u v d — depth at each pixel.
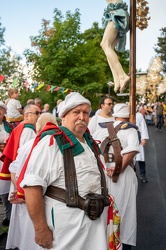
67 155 2.25
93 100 19.98
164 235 4.45
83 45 20.42
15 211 3.35
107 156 3.62
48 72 19.20
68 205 2.18
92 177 2.30
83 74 19.64
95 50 21.05
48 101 18.28
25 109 4.05
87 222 2.21
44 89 17.83
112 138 3.60
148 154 12.34
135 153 3.55
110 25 5.59
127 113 3.84
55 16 20.12
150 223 4.91
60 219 2.18
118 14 5.31
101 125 3.90
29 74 20.39
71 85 18.83
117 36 5.72
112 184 3.57
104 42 5.72
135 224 3.60
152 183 7.57
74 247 2.19
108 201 2.39
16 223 3.36
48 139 2.27
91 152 2.43
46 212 2.22
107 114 4.95
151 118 27.58
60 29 19.55
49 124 2.41
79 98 2.40
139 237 4.38
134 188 3.66
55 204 2.20
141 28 5.44
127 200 3.58
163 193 6.66
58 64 18.97
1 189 4.45
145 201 6.09
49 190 2.24
